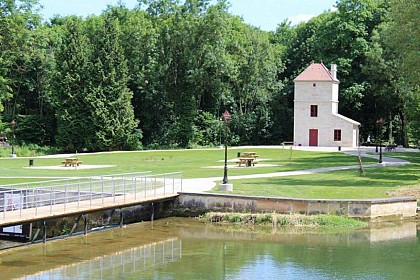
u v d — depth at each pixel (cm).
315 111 7950
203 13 8894
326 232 2748
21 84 8319
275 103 9000
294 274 2061
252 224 2902
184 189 3362
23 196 2633
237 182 3712
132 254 2356
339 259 2270
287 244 2528
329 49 8912
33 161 5550
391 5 4834
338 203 2967
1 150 6931
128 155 6619
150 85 8506
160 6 9494
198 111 8888
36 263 2200
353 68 8650
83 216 2878
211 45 8581
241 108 9025
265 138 8956
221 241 2589
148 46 8606
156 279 1989
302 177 4022
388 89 7988
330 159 5625
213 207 3098
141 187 3334
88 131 7550
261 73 8944
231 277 2014
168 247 2478
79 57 7638
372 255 2333
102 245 2516
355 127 7988
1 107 6831
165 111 8688
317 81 7919
